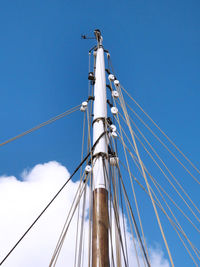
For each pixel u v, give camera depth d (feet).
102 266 23.95
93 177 30.30
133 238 29.96
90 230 27.99
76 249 32.24
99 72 44.75
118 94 40.24
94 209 28.55
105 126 35.99
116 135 35.50
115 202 31.19
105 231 26.53
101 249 24.94
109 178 31.53
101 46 51.13
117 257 28.27
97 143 33.60
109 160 33.88
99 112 37.60
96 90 41.55
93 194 29.94
